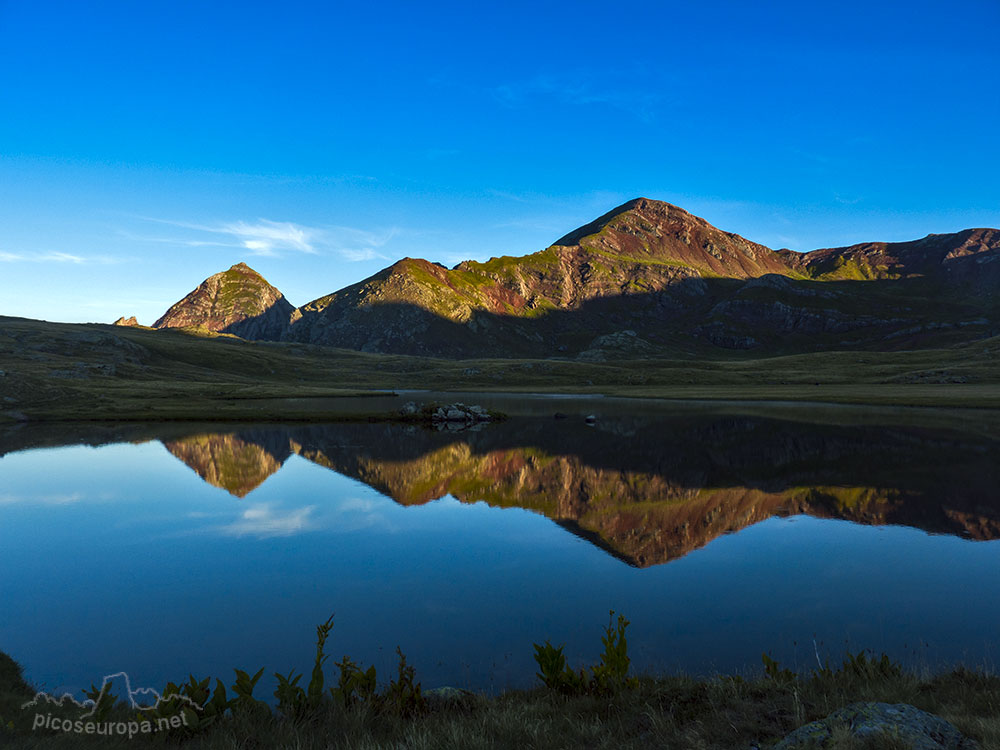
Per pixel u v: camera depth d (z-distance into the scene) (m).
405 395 155.38
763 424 71.06
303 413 88.44
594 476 39.34
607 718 8.41
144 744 8.19
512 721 8.16
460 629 15.35
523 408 109.56
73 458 47.97
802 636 14.45
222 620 16.23
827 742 6.25
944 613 15.88
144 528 26.81
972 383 145.12
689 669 12.49
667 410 98.62
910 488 33.12
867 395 115.88
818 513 28.11
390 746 7.41
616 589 18.41
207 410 92.12
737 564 20.75
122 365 168.50
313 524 27.50
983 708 7.50
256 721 8.76
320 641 9.87
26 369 136.25
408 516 29.03
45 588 19.03
